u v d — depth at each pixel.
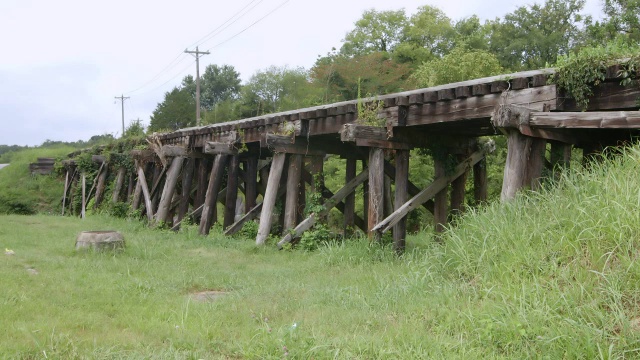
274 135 11.66
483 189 11.21
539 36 27.33
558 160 8.25
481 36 30.31
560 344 4.12
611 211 5.31
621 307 4.40
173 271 8.34
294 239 11.58
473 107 8.19
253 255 10.57
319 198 11.66
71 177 26.83
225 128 14.42
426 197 10.16
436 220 10.67
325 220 11.80
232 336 4.92
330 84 29.62
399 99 9.19
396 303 5.77
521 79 7.38
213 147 14.09
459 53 21.61
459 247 6.34
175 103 50.41
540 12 28.67
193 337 4.82
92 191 23.45
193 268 8.82
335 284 7.16
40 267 8.05
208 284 7.50
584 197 5.78
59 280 7.03
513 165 6.90
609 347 3.94
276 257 10.34
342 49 36.31
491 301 5.09
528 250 5.57
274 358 4.25
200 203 16.09
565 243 5.39
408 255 8.36
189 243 12.18
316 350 4.36
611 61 6.57
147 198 16.56
